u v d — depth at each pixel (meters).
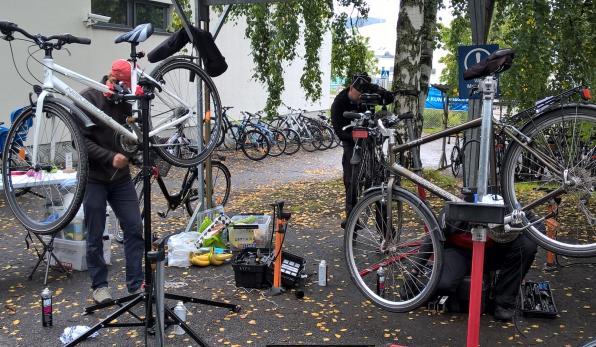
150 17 12.14
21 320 3.91
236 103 14.80
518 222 3.30
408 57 8.09
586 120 3.15
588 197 3.32
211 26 13.02
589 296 4.32
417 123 8.24
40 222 3.66
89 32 10.55
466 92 4.85
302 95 18.70
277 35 9.55
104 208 4.06
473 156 4.67
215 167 7.61
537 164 3.38
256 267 4.44
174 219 6.96
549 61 7.02
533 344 3.53
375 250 4.27
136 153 4.01
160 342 3.15
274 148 14.55
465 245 3.80
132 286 4.17
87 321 3.90
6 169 3.80
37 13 9.53
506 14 7.89
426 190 4.04
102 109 3.85
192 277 4.77
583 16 7.29
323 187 9.53
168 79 5.09
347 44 10.20
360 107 5.46
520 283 3.87
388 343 3.56
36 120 3.49
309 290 4.47
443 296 4.02
